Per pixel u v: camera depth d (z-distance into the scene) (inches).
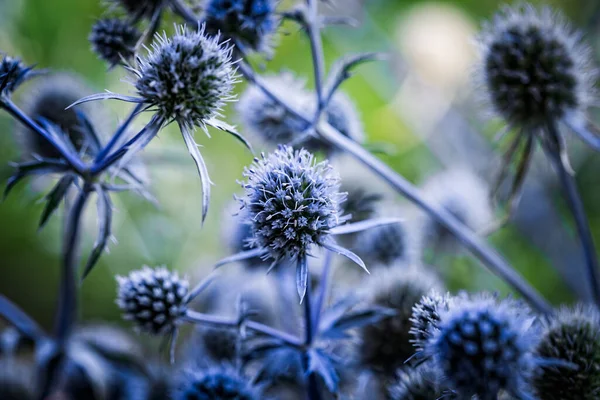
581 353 7.0
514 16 8.7
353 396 7.9
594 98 8.8
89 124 7.7
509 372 6.2
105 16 8.0
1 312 8.7
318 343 7.4
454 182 10.1
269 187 7.0
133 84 7.0
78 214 7.8
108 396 9.1
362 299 7.7
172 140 11.0
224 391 7.3
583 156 10.9
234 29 7.9
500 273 8.4
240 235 8.8
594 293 8.1
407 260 8.9
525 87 8.4
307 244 6.9
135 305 7.2
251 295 8.9
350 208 8.9
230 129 7.0
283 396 8.5
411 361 7.2
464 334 6.2
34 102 8.7
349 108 9.0
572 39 8.7
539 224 10.7
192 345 9.1
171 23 8.1
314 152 8.8
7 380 9.1
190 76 6.9
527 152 8.6
